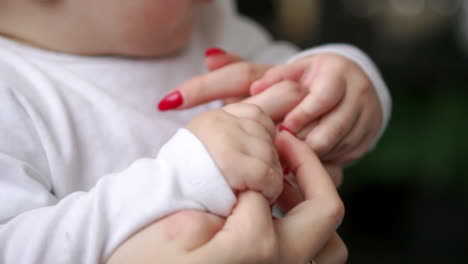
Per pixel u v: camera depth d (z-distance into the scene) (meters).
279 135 0.45
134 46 0.50
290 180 0.47
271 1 1.05
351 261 0.92
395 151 0.96
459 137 0.95
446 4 1.08
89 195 0.42
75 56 0.50
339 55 0.51
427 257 0.93
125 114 0.49
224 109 0.44
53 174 0.46
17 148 0.45
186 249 0.40
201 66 0.55
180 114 0.52
